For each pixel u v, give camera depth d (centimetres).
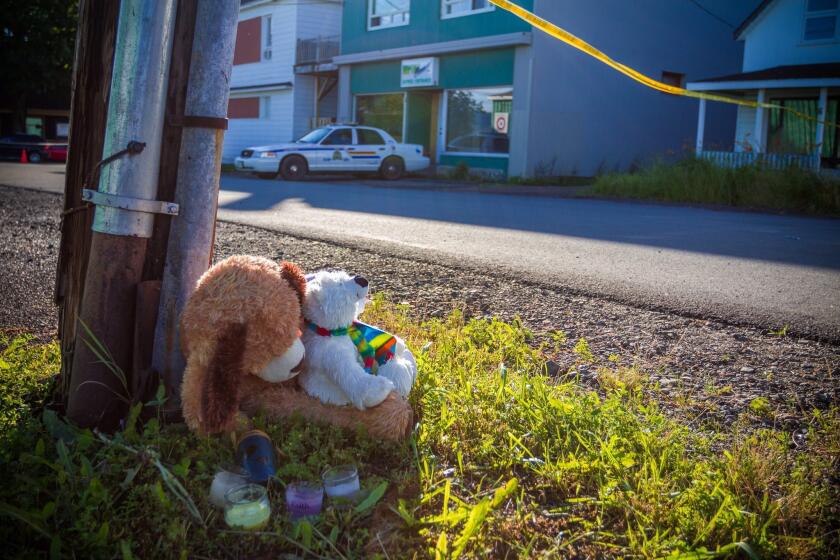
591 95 2167
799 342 421
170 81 256
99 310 253
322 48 2759
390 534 205
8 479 218
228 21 258
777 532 215
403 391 268
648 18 2270
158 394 252
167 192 260
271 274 232
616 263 668
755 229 985
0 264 604
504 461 247
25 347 373
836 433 284
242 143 3169
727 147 2550
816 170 1493
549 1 2019
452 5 2236
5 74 3472
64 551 191
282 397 251
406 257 676
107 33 265
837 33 1831
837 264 695
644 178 1570
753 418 307
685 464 247
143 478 226
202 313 223
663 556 198
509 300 510
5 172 1997
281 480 225
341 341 252
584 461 242
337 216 1034
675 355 393
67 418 257
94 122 269
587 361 380
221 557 196
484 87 2172
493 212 1148
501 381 298
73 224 278
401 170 2195
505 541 206
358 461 242
